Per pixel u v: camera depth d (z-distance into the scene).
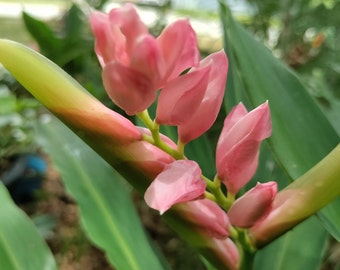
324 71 0.32
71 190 0.14
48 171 0.39
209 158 0.13
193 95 0.08
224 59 0.09
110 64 0.07
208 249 0.10
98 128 0.09
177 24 0.08
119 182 0.15
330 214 0.11
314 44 0.31
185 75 0.08
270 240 0.10
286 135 0.12
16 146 0.35
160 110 0.08
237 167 0.09
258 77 0.12
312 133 0.12
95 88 0.26
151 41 0.07
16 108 0.27
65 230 0.33
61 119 0.09
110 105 0.20
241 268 0.10
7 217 0.12
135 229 0.14
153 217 0.33
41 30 0.28
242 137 0.09
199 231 0.10
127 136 0.09
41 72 0.09
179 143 0.09
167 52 0.08
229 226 0.10
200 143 0.13
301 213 0.09
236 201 0.09
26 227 0.12
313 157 0.12
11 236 0.12
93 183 0.14
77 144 0.15
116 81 0.07
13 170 0.34
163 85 0.08
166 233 0.32
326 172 0.09
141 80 0.07
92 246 0.32
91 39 0.31
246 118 0.09
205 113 0.09
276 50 0.34
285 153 0.12
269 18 0.35
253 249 0.10
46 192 0.35
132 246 0.13
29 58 0.09
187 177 0.08
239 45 0.12
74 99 0.09
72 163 0.15
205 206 0.09
